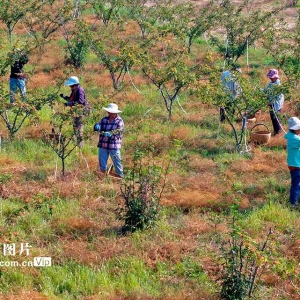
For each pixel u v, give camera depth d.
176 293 10.66
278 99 18.80
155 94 23.58
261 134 18.53
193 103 22.72
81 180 15.60
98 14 33.66
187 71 20.47
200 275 11.22
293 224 13.39
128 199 12.99
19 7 30.20
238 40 27.62
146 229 12.87
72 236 12.73
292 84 17.97
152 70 21.08
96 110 17.31
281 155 17.50
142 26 31.36
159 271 11.44
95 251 12.09
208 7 31.45
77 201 14.26
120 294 10.63
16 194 14.67
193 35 29.44
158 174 13.05
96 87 24.53
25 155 17.27
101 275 11.08
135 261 11.57
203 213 14.13
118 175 15.70
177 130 19.09
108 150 15.47
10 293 10.55
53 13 33.78
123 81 24.66
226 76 19.20
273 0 43.97
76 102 16.78
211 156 17.77
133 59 21.17
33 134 18.78
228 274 10.34
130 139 18.59
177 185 15.32
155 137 18.59
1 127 19.36
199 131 19.73
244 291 10.20
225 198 14.42
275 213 13.73
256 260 10.03
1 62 20.20
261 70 27.27
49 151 17.48
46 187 15.12
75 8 33.38
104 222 13.31
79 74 26.11
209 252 12.00
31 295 10.42
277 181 15.73
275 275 11.07
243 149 18.08
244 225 13.11
